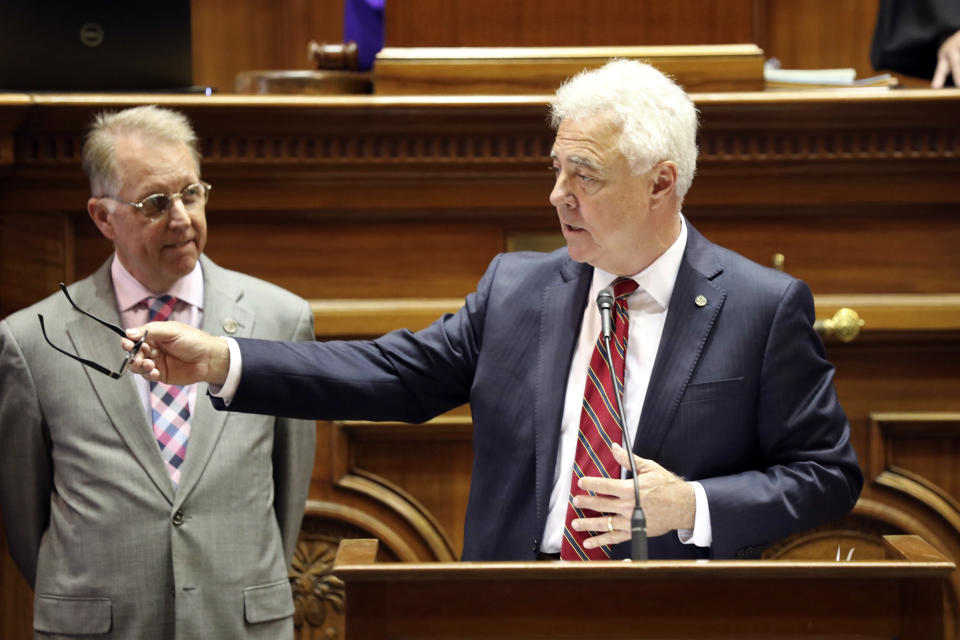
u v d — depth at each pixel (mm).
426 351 8172
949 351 11359
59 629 8586
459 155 10914
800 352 7660
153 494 8719
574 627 5805
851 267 11297
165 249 9008
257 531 8945
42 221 11055
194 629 8578
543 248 11305
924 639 5762
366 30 12547
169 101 10484
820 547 11344
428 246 11281
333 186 11078
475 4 11016
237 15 17562
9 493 9000
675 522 6973
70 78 11086
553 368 7836
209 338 7570
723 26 10984
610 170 7328
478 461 7984
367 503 11328
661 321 7867
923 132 10836
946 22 11312
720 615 5801
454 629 5816
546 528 7629
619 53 10914
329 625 11445
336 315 11219
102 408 8820
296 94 11336
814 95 10562
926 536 11273
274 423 9352
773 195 11125
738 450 7629
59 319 9039
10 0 10875
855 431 11352
